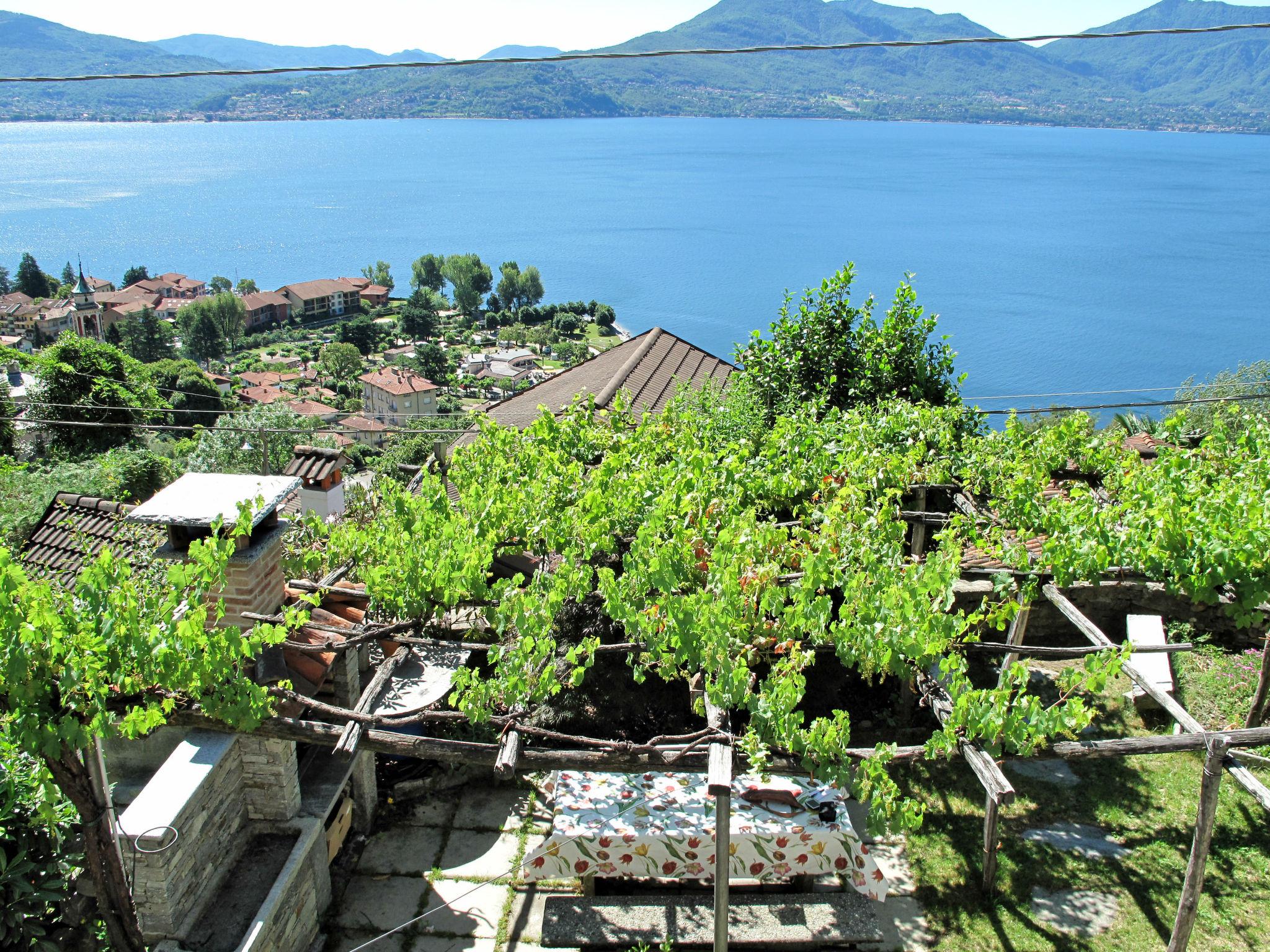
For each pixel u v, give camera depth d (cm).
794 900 766
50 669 535
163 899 601
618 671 1012
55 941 587
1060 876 822
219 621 711
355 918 760
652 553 758
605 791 794
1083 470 1180
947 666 642
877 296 13875
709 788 561
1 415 3388
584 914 751
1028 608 898
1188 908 657
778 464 1052
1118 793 929
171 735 685
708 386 1533
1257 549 797
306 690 715
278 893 657
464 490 1058
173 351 13150
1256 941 744
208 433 2672
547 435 1196
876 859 850
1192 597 839
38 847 584
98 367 3656
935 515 1027
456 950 733
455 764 939
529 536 883
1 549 538
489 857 835
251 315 15512
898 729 1030
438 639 843
